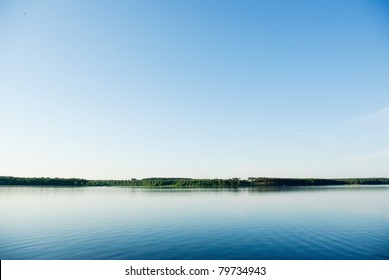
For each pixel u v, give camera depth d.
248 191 151.00
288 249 30.27
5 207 72.12
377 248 30.23
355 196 105.12
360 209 64.38
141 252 29.56
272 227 42.66
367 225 43.72
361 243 32.38
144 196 114.44
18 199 96.00
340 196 105.31
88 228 42.47
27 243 33.28
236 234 37.88
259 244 32.44
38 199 96.44
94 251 29.86
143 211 63.28
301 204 76.38
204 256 28.12
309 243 32.66
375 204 75.25
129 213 59.75
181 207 71.25
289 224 45.12
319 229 40.69
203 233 38.66
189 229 41.53
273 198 97.81
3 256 28.22
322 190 156.00
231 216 54.59
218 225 44.84
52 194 125.62
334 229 40.59
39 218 52.88
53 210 65.50
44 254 28.84
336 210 62.53
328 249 30.08
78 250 30.27
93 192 149.00
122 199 98.00
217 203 81.38
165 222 47.97
